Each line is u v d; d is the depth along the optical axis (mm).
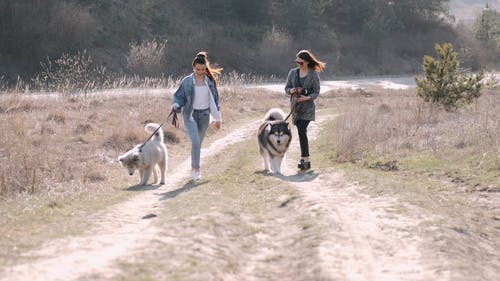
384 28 54594
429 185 9359
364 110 16672
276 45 47344
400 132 13461
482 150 10766
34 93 23922
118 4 44594
